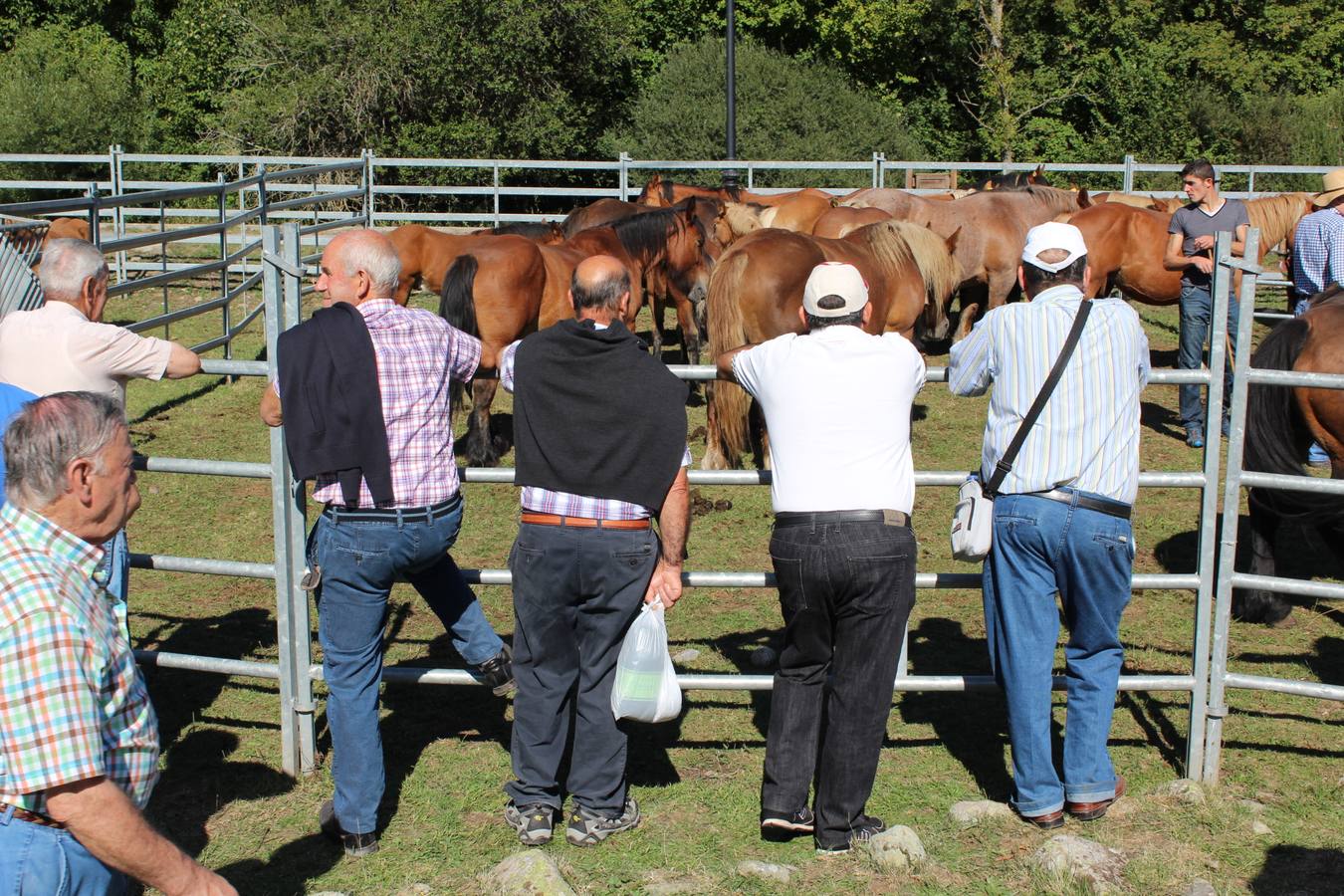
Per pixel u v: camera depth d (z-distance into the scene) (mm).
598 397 3416
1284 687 3953
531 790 3705
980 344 3711
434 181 26344
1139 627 5457
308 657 4055
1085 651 3734
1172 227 8664
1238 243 8500
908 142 27375
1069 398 3531
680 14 32156
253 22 27016
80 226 14172
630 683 3537
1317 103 28906
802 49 32625
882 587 3395
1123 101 30188
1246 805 3846
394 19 26047
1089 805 3738
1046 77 31703
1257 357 5293
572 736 4469
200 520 7062
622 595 3514
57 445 2080
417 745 4355
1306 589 3896
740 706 4668
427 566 3668
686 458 3486
